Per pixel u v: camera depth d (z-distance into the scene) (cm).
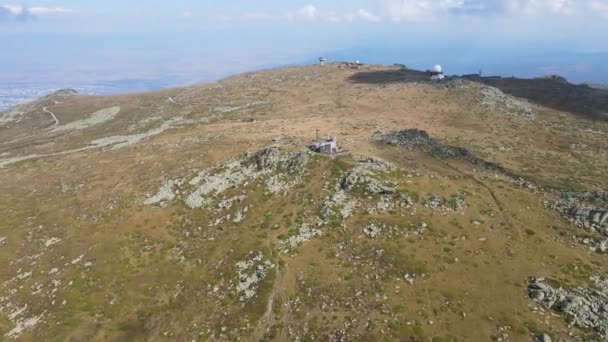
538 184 8269
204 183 8656
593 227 6388
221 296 5922
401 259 5878
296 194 7631
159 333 5519
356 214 6869
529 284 5312
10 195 10106
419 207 6844
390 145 9606
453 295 5250
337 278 5756
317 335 4950
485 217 6644
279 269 6084
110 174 10400
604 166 9744
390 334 4791
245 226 7188
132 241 7406
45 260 7256
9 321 6069
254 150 9581
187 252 6931
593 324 4747
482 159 9494
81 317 5916
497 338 4631
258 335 5144
